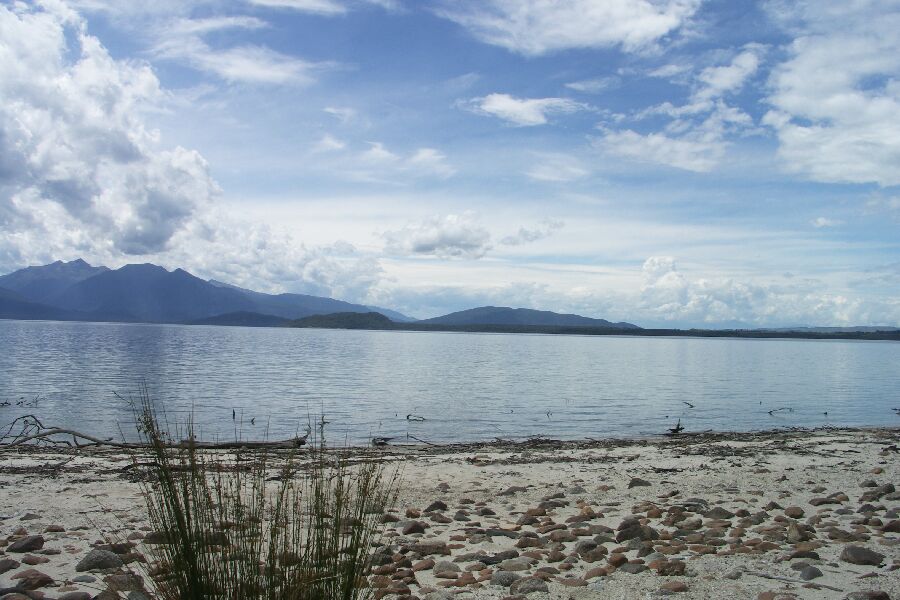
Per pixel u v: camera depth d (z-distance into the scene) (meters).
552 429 26.66
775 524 8.26
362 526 3.93
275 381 45.78
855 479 12.52
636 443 21.42
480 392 41.25
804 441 21.33
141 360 63.75
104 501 9.94
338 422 26.83
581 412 32.25
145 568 5.76
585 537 7.55
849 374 67.69
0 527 8.17
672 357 103.94
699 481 12.46
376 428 25.58
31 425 22.72
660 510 9.17
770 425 29.30
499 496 11.00
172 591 3.55
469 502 10.23
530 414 31.00
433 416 29.55
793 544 7.14
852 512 8.99
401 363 72.06
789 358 108.56
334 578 3.68
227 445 15.01
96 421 25.66
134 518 8.69
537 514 9.17
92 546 7.16
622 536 7.50
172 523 3.56
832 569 6.08
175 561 3.49
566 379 53.69
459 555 6.95
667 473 13.77
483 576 6.02
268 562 3.66
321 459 4.98
